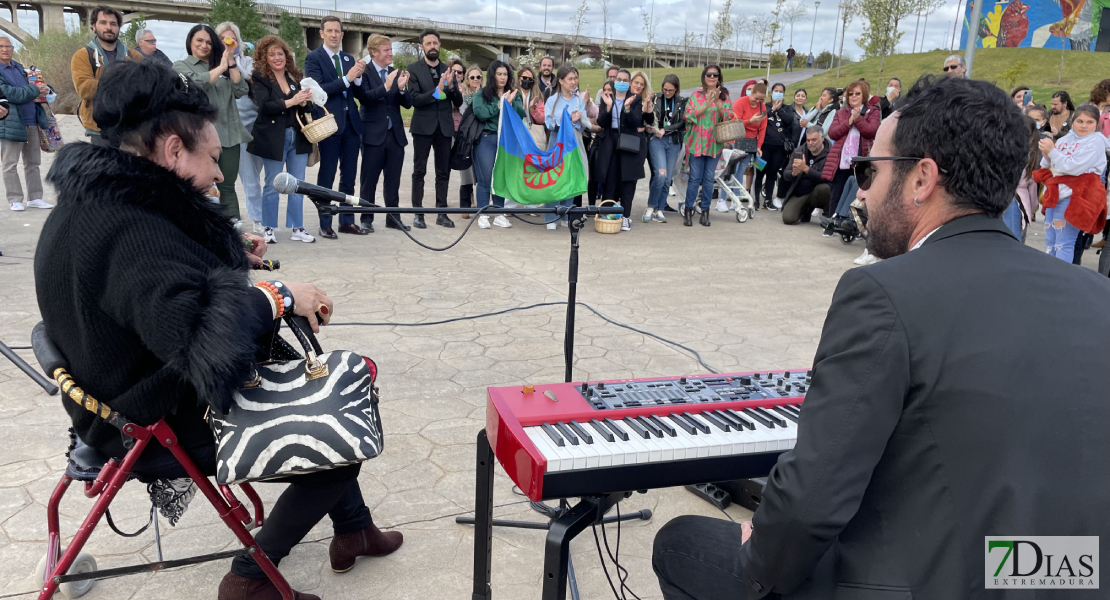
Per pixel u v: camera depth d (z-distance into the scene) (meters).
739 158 8.91
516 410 1.54
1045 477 1.00
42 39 21.62
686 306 5.15
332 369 1.69
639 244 7.20
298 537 1.85
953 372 1.03
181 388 1.61
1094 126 5.64
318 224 7.18
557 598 1.45
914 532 1.08
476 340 4.20
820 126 8.58
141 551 2.24
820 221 8.31
